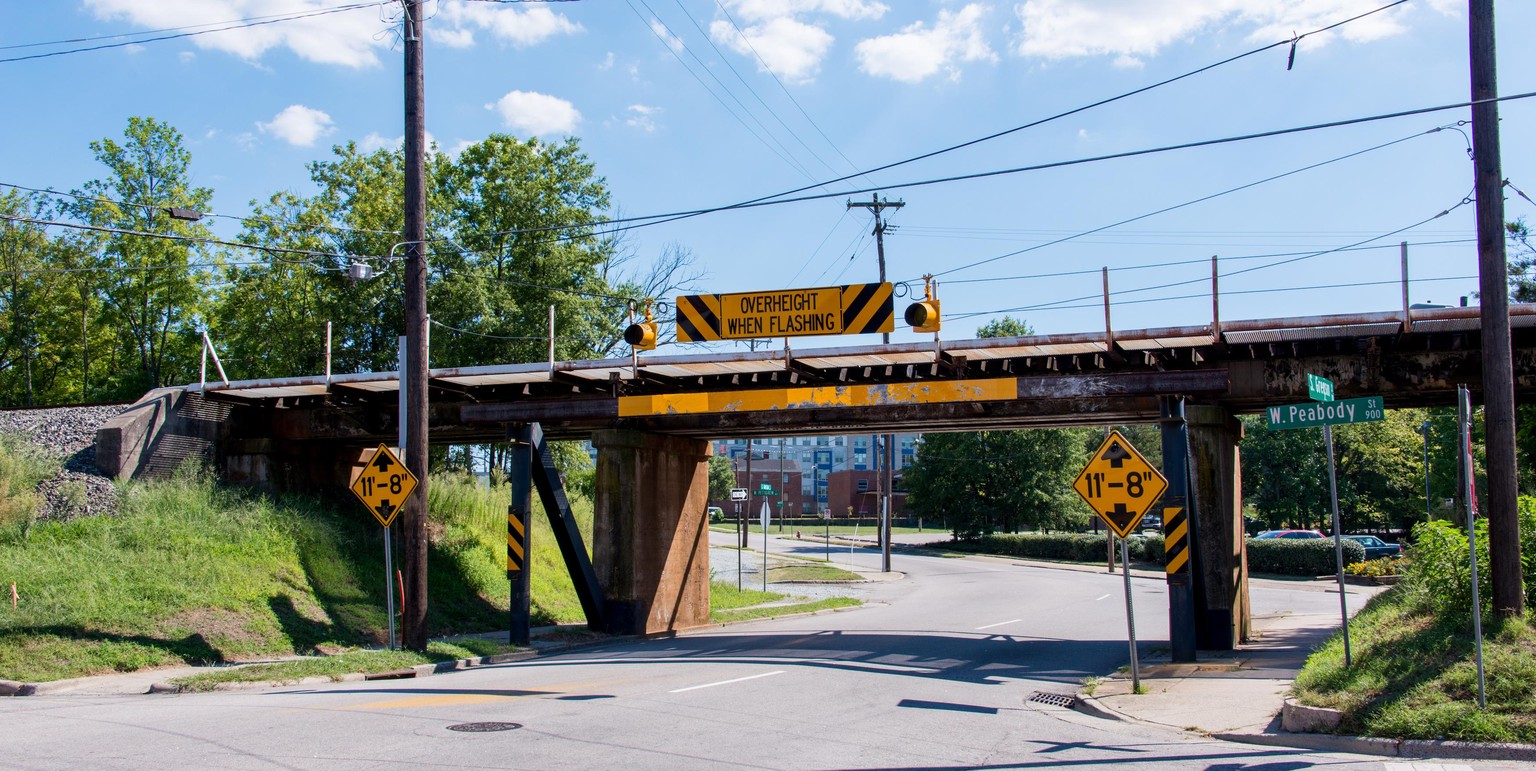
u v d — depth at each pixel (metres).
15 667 14.33
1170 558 16.38
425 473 17.56
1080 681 14.52
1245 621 19.05
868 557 60.81
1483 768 8.01
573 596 27.31
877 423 21.06
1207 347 17.55
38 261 41.28
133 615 16.97
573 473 43.16
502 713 10.78
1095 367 18.25
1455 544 11.64
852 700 12.34
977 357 18.44
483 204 39.22
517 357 36.19
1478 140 11.73
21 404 45.59
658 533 23.27
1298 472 58.59
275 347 40.16
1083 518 68.00
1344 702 9.75
